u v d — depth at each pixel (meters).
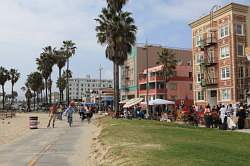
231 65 55.81
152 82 88.75
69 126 35.25
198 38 65.00
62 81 136.38
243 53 56.31
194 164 10.30
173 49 96.94
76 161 14.58
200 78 64.62
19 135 27.44
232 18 55.78
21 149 18.88
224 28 57.66
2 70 139.25
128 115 46.44
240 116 28.81
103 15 51.66
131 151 13.34
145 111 56.97
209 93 62.16
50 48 118.50
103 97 116.75
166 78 84.25
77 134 26.27
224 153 12.59
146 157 11.85
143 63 96.62
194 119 34.34
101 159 13.69
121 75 105.50
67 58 107.12
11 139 24.50
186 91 89.31
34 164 14.01
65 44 108.44
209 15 60.97
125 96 102.62
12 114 71.19
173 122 37.38
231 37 55.81
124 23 50.59
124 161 11.77
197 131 23.12
